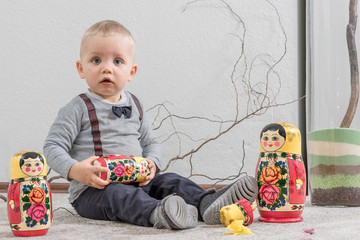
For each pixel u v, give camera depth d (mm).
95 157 1191
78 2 1921
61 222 1173
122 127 1300
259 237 939
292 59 1937
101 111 1287
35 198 990
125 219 1118
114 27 1299
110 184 1173
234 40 1931
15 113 1919
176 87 1916
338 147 1426
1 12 1923
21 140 1914
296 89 1936
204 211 1121
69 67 1919
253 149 1915
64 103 1916
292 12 1939
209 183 1902
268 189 1107
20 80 1920
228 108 1920
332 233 979
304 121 1939
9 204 994
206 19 1931
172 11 1926
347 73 1504
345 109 1497
